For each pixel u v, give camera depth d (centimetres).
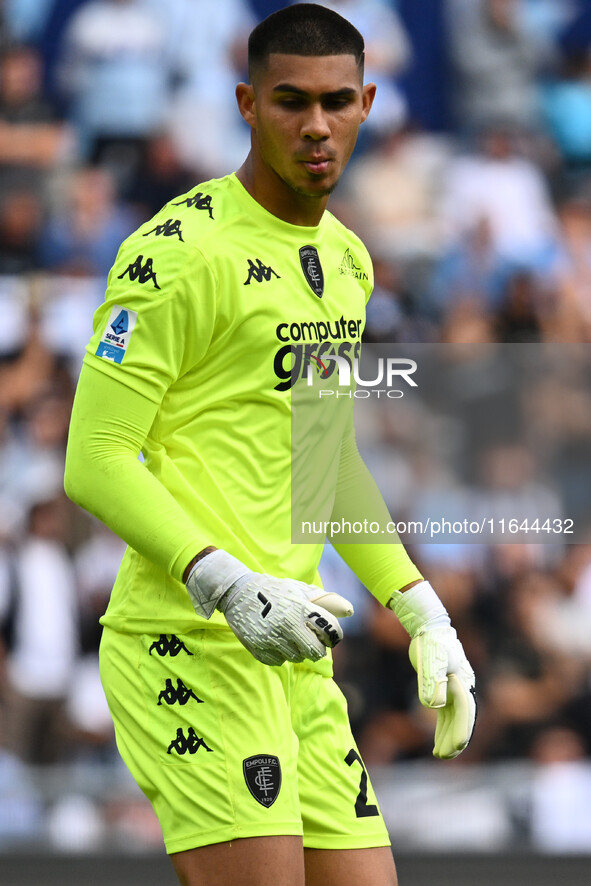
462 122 3209
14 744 2364
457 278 2986
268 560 934
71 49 3150
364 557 1038
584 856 2006
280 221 940
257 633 858
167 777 912
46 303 2867
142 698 928
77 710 2395
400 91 3219
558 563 2408
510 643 2409
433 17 3250
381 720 2348
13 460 2638
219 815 892
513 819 2025
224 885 888
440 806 2025
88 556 2475
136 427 901
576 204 3166
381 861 970
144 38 3159
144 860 1962
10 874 1941
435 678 967
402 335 2870
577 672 2403
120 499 886
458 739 960
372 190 3070
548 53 3278
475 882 1959
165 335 894
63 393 2767
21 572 2428
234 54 3191
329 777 969
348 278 998
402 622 1022
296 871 891
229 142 3147
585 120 3231
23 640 2403
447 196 3089
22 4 3159
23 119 3098
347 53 906
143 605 934
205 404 924
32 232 2973
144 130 3111
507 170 3136
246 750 901
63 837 1975
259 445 932
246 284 914
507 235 3053
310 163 905
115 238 2991
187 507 925
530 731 2392
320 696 978
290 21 902
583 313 3028
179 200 949
